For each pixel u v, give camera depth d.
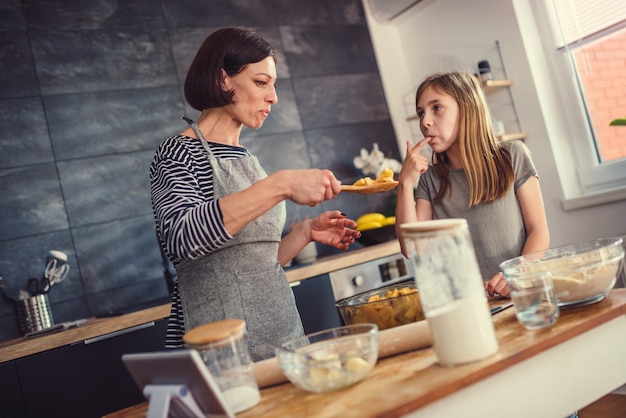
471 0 3.40
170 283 3.01
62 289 2.92
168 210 1.39
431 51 3.73
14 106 2.94
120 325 2.47
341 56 3.79
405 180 1.87
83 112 3.07
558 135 3.18
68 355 2.38
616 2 2.88
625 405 2.56
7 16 2.98
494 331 1.12
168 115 3.27
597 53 3.00
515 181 1.88
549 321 1.13
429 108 1.93
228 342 1.10
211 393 0.98
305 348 1.18
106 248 3.03
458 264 1.04
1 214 2.85
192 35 3.39
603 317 1.13
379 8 3.82
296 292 2.84
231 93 1.58
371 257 3.05
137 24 3.26
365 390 1.03
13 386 2.27
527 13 3.20
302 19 3.71
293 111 3.61
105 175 3.08
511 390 1.03
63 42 3.07
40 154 2.96
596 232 3.04
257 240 1.57
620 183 2.99
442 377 0.99
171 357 0.97
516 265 1.32
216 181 1.54
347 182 3.70
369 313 1.34
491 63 3.37
